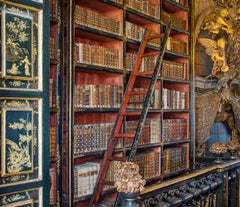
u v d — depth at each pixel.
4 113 2.24
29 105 2.40
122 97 4.09
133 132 4.28
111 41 4.19
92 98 3.70
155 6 4.73
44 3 2.49
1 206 2.23
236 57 6.61
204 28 5.99
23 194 2.35
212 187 4.22
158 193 3.27
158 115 4.79
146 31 4.37
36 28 2.45
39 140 2.44
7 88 2.27
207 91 6.03
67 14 3.42
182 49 5.34
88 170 3.62
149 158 4.52
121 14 4.14
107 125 3.89
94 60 3.74
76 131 3.49
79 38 4.00
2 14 2.25
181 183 3.67
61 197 3.31
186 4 5.50
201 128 5.89
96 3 3.94
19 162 2.31
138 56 4.26
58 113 3.31
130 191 2.57
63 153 3.42
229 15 6.42
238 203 5.10
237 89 6.73
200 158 5.48
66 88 3.41
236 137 6.87
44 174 2.46
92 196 3.64
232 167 4.84
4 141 2.24
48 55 2.51
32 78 2.41
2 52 2.24
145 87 4.88
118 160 3.68
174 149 5.10
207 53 6.05
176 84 5.57
